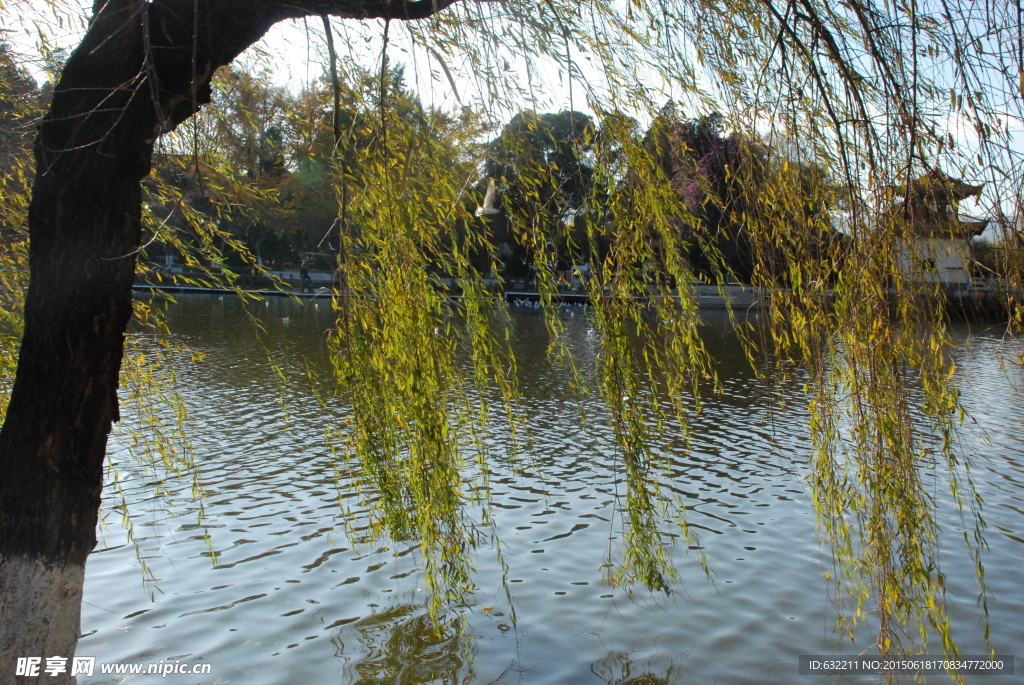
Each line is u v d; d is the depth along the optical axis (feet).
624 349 14.71
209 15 11.66
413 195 14.39
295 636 19.39
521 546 24.85
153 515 27.17
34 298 11.18
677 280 14.03
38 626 11.12
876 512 12.75
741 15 14.32
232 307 122.42
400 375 14.82
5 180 16.35
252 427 40.24
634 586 21.90
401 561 23.54
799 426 41.57
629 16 14.61
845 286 12.25
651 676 17.78
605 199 14.43
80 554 11.64
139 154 11.63
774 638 19.29
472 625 20.01
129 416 37.40
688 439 15.19
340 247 14.33
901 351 12.09
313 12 12.15
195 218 14.21
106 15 11.37
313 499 28.96
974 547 24.81
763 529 26.21
